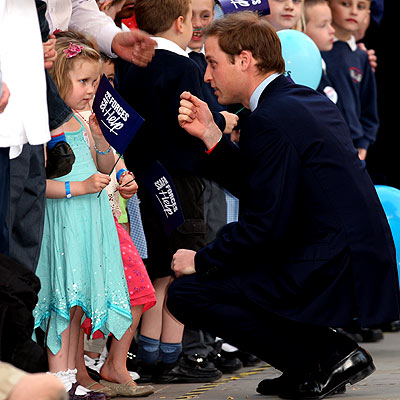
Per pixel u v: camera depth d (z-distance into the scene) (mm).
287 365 12250
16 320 8648
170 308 12422
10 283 8742
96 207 12688
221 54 12828
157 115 15086
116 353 13742
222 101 13148
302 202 12023
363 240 11883
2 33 10016
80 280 12328
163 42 15344
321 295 11727
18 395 5109
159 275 15328
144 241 15180
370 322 11680
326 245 11828
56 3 13094
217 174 13180
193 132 13102
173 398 13289
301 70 18594
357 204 12000
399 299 12477
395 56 26438
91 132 12977
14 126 9961
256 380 15352
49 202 12422
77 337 12695
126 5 16953
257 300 11883
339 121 12516
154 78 15117
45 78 10797
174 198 14812
